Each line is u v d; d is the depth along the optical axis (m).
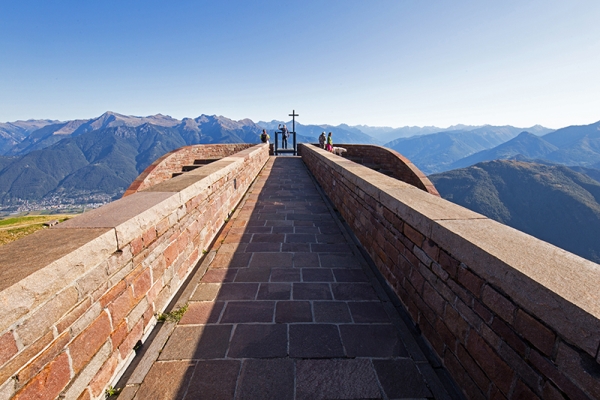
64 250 1.48
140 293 2.20
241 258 3.79
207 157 16.95
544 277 1.25
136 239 2.12
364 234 3.91
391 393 1.84
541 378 1.22
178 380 1.91
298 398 1.80
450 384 1.90
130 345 2.05
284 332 2.39
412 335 2.35
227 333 2.37
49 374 1.32
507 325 1.41
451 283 1.89
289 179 9.98
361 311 2.68
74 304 1.48
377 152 14.34
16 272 1.24
